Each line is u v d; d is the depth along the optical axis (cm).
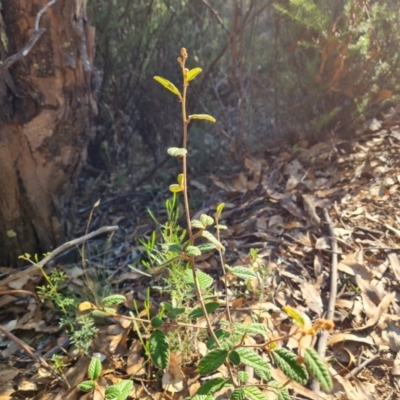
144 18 329
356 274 215
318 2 300
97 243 268
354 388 170
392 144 294
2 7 208
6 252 236
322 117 308
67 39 213
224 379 125
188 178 319
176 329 177
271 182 287
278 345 184
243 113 320
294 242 239
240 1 298
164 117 348
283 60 324
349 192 266
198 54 352
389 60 309
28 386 178
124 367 182
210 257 235
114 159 355
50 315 215
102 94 338
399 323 195
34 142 220
